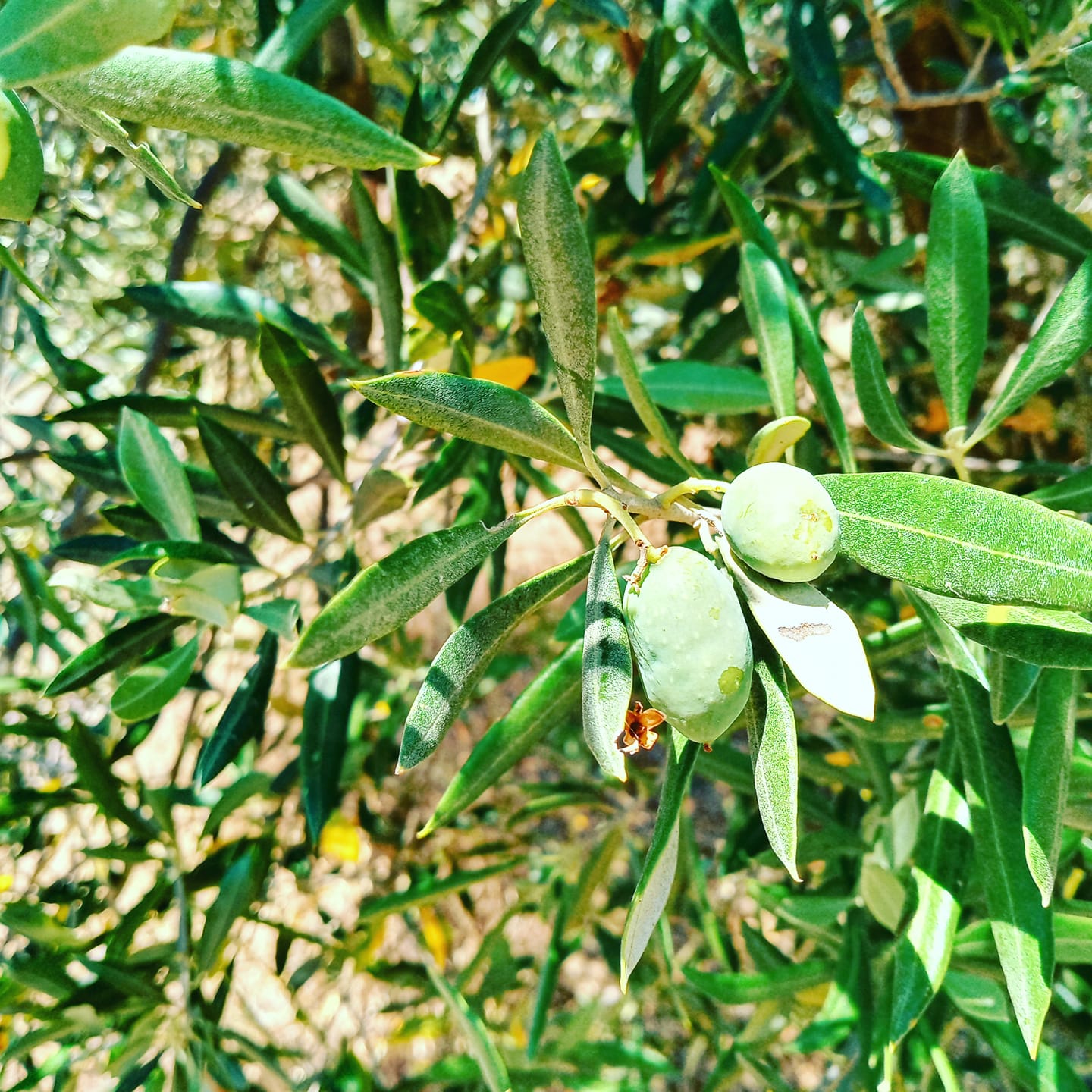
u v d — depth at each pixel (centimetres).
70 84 12
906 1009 18
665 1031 48
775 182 33
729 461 30
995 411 19
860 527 14
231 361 44
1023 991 16
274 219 44
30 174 11
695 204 28
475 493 28
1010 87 24
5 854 40
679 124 30
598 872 36
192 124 12
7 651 34
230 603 21
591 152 29
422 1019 38
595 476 15
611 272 33
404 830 51
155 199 40
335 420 24
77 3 10
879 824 29
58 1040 28
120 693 21
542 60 38
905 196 33
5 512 30
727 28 24
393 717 42
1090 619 15
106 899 33
